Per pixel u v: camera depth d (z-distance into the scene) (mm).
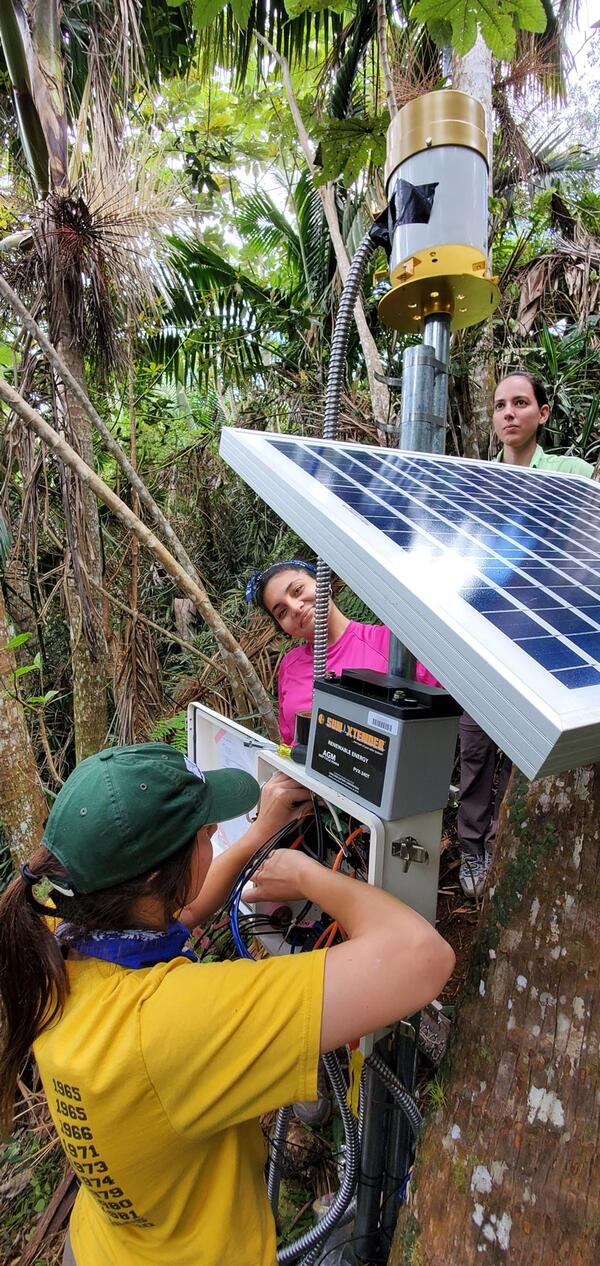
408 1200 869
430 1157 841
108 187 2311
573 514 785
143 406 4266
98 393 3299
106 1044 721
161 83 3812
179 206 2473
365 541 543
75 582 2746
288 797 983
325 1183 1567
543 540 657
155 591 4031
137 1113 718
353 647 1700
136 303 2697
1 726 2049
